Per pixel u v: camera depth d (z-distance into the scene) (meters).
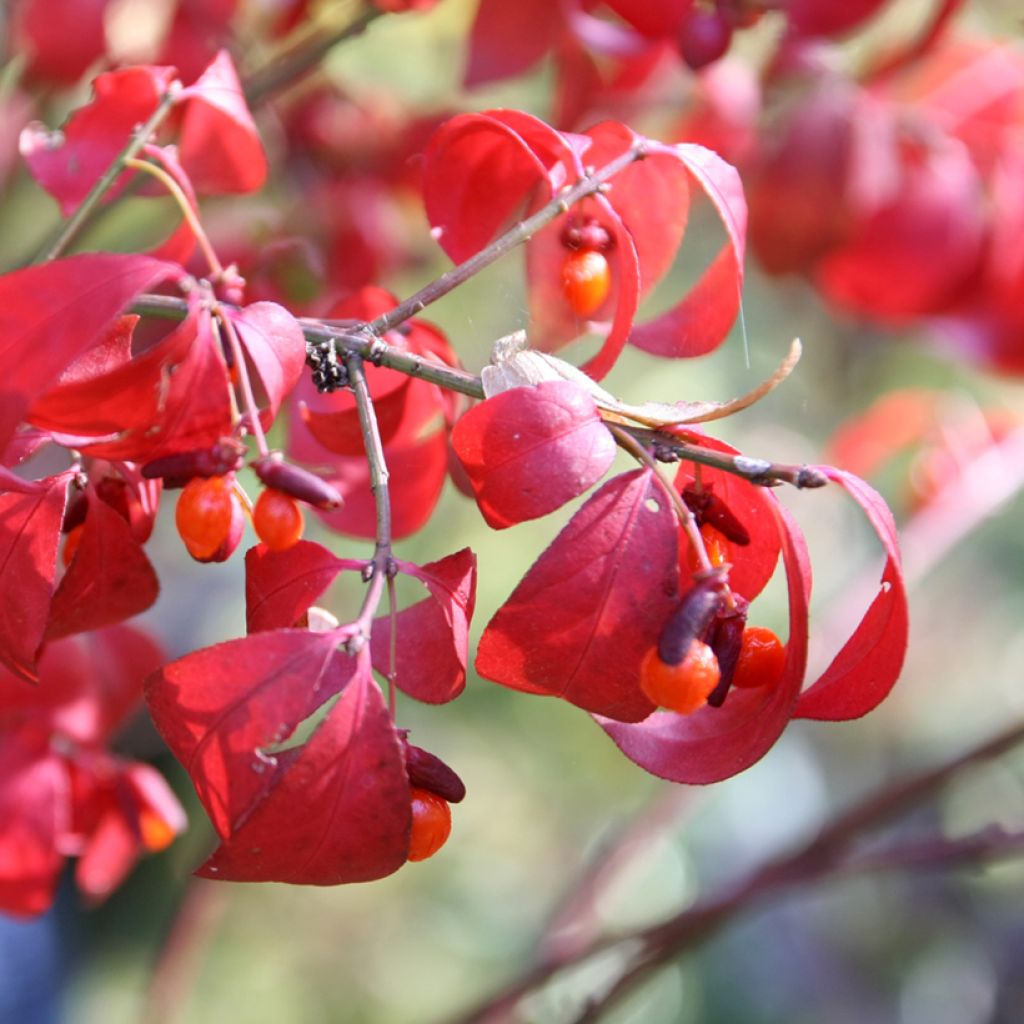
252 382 0.51
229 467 0.46
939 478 0.71
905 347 1.17
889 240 0.60
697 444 0.47
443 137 0.49
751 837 1.47
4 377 0.45
